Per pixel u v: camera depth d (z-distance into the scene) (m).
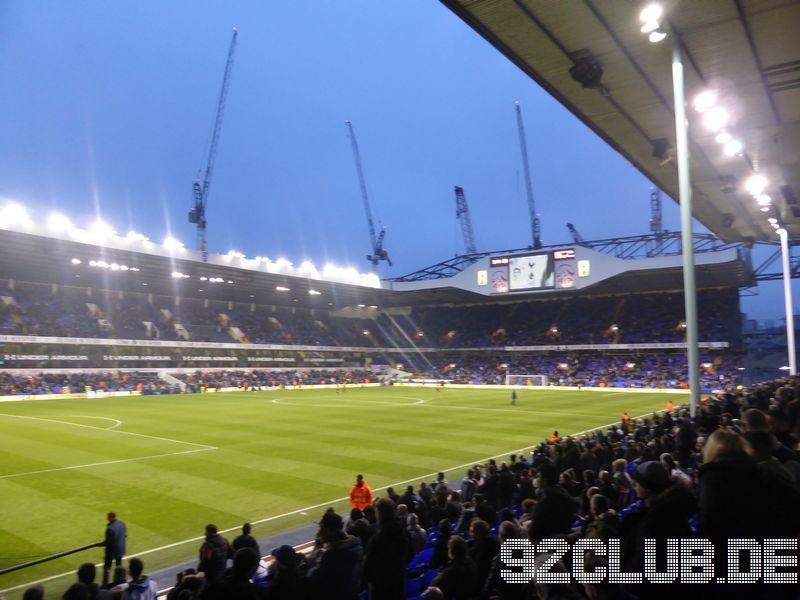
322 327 98.94
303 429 33.09
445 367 91.31
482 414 41.62
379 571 5.41
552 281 74.69
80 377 62.66
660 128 19.28
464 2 12.09
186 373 72.62
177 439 29.23
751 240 38.50
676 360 76.19
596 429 33.59
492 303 99.88
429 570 8.36
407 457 24.44
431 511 11.80
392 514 5.69
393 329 104.06
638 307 85.12
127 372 67.62
